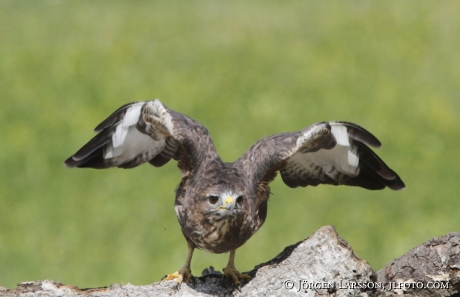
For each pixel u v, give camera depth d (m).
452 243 8.71
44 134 21.14
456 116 22.89
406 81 25.77
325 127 9.48
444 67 26.94
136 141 10.02
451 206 17.48
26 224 16.55
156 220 16.53
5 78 25.20
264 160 9.48
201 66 26.78
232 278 9.39
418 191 18.20
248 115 22.59
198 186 9.38
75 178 18.47
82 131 21.36
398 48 28.81
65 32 29.86
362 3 33.03
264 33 30.19
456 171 19.34
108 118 9.82
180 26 30.75
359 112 22.94
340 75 26.11
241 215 9.27
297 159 10.28
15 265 15.09
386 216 16.98
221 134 21.09
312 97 24.17
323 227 8.82
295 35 29.75
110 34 29.58
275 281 8.55
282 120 22.22
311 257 8.57
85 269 14.89
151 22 31.17
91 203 17.33
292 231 15.96
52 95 24.03
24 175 18.75
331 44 29.12
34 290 8.71
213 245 9.44
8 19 31.55
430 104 23.62
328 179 10.47
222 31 29.98
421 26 30.62
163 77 25.69
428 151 20.56
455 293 8.73
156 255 15.19
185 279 9.39
